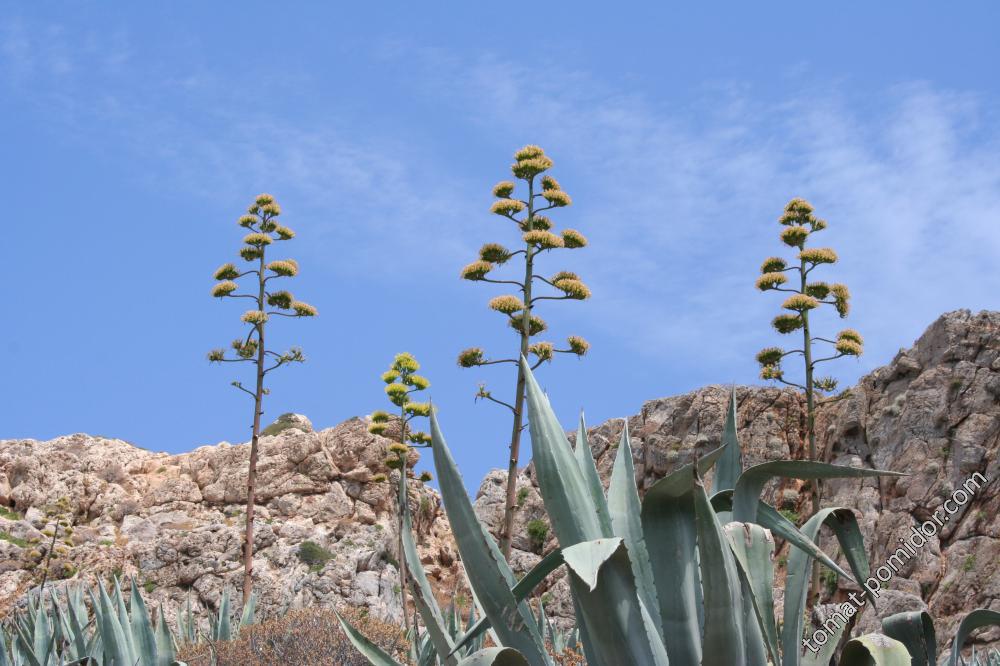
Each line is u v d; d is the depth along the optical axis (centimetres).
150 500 4181
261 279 2136
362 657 1009
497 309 1423
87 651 930
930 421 3002
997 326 3088
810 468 424
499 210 1520
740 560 403
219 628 1125
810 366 1662
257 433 2081
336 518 3991
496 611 433
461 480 440
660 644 420
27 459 4309
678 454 3528
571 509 423
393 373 2044
